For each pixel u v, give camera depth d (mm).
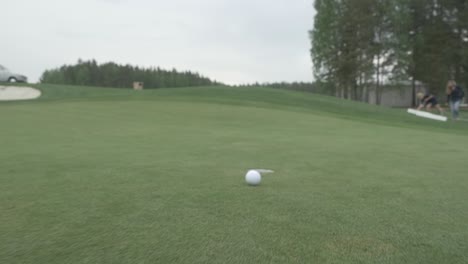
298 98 20828
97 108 12086
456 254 1969
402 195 3072
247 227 2281
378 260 1881
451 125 13570
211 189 3129
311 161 4566
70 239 2072
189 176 3598
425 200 2930
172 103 14031
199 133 7320
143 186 3193
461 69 33594
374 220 2449
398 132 8609
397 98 41156
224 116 10984
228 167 4074
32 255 1887
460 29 33312
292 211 2596
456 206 2783
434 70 33875
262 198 2893
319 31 36719
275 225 2324
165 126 8406
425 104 18734
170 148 5379
